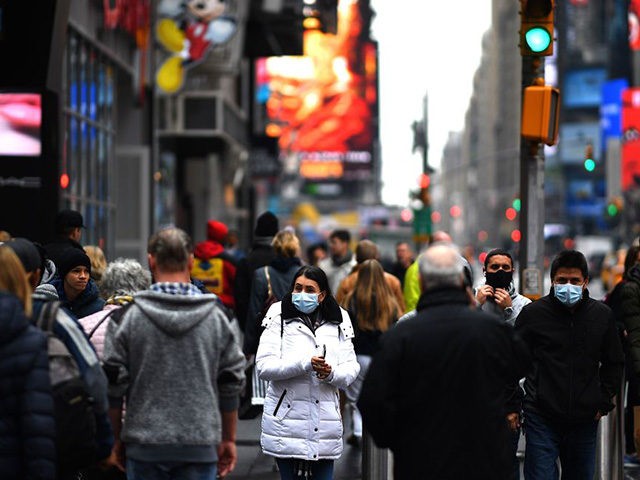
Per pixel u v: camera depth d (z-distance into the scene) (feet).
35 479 42.22
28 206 121.60
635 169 638.53
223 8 196.95
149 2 192.65
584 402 64.28
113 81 193.57
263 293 89.10
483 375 46.85
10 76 123.24
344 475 88.94
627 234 608.60
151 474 48.08
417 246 291.99
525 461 66.23
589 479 66.23
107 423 47.26
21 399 42.47
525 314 65.46
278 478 87.61
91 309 68.74
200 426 47.80
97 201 181.06
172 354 47.91
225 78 277.03
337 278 122.93
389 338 47.21
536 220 96.48
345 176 622.13
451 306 47.55
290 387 64.59
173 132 239.71
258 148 365.81
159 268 48.98
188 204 297.53
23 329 42.73
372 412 46.75
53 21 123.24
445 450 46.37
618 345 65.10
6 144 121.70
